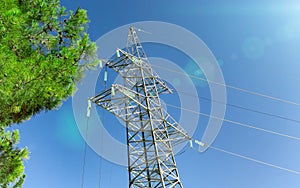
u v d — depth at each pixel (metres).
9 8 6.56
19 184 6.74
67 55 7.06
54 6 8.20
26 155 6.83
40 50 7.75
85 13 8.43
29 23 7.60
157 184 13.51
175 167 14.56
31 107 7.14
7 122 7.02
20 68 6.13
